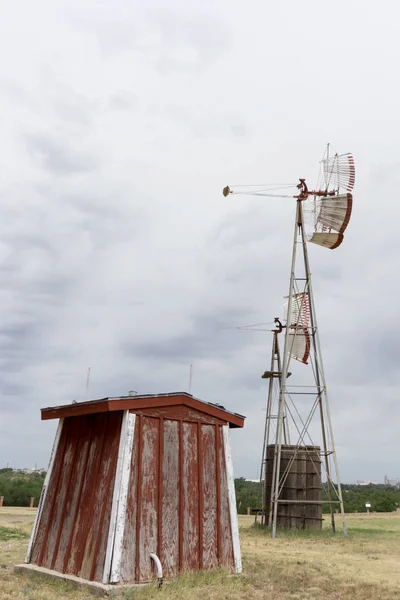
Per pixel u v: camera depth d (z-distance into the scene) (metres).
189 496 12.69
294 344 28.91
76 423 13.73
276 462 26.03
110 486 11.86
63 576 11.83
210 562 12.67
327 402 26.91
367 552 20.11
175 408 12.98
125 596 10.55
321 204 27.80
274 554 18.11
